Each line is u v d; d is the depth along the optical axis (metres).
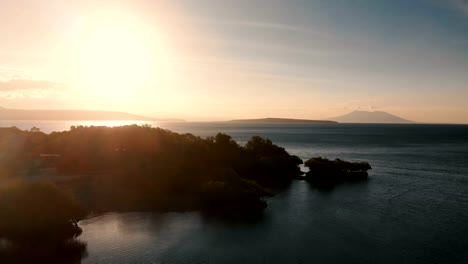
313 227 62.00
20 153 115.00
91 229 60.47
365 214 69.94
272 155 126.88
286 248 52.84
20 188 59.19
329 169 112.56
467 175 115.69
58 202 58.69
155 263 47.94
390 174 118.00
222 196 74.62
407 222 64.88
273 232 59.47
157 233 58.72
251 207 73.50
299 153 183.75
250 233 58.94
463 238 56.78
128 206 73.12
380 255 50.47
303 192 90.50
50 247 52.94
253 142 137.00
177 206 73.81
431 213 70.62
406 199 82.38
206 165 104.00
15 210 56.28
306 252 51.41
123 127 123.31
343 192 90.44
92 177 93.81
